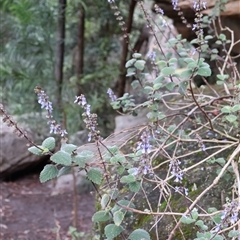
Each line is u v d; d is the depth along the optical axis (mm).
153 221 1273
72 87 3529
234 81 1453
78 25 3584
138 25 3787
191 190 1323
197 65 1070
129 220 1320
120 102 1452
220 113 1391
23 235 2961
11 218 3246
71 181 3828
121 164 942
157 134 1308
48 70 3457
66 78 3693
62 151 828
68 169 867
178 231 1197
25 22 3250
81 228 3029
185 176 1369
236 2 2020
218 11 1772
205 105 1442
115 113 3666
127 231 1296
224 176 1163
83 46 3627
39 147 861
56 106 3355
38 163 4207
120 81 3619
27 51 3354
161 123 1660
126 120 2650
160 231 1236
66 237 2906
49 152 861
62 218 3256
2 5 3391
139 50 3758
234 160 1211
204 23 1966
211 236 842
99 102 3562
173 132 1288
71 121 3486
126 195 1383
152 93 1271
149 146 876
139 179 957
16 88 3463
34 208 3453
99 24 3768
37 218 3262
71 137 3441
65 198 3654
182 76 1078
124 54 3543
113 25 3701
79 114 3449
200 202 1259
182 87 1200
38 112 3648
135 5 3369
